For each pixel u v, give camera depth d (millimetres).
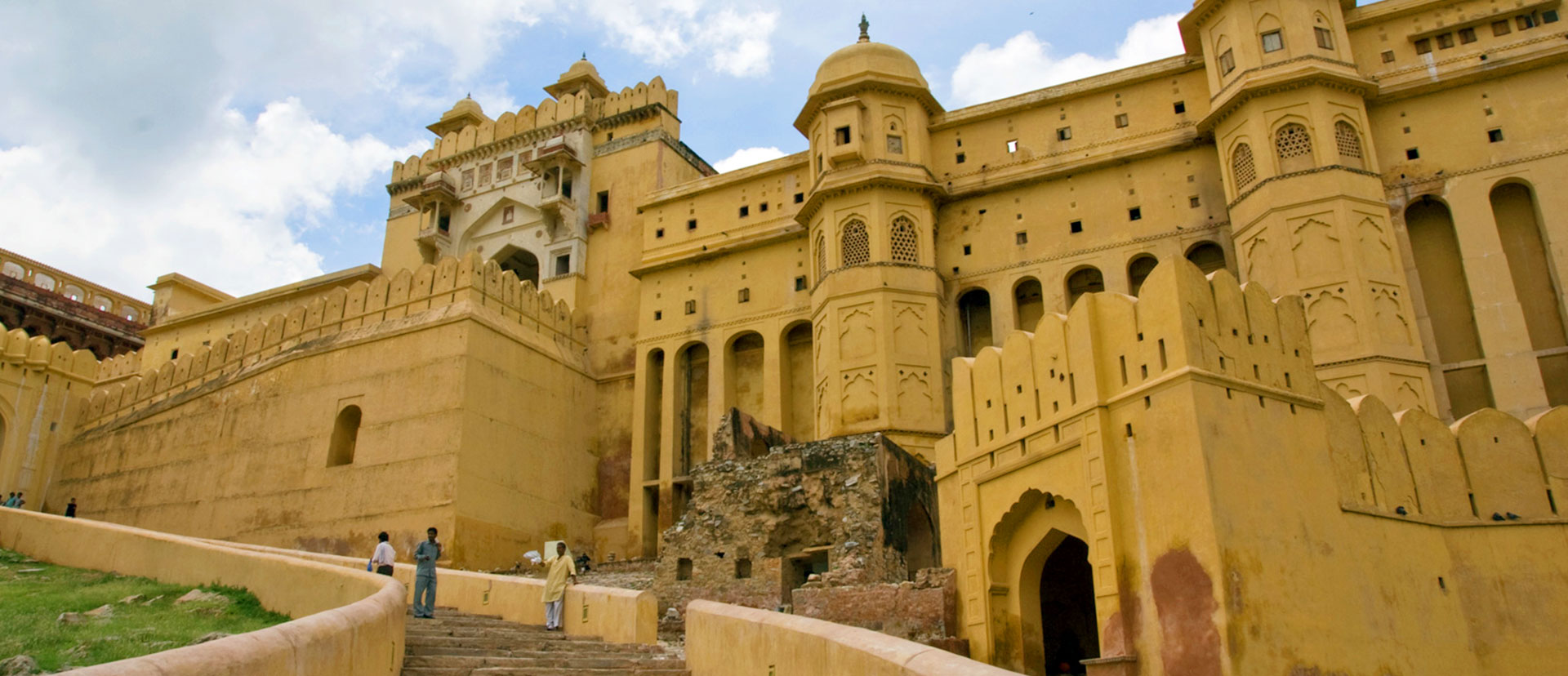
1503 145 23188
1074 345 13094
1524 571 13227
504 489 26828
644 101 35438
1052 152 27578
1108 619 11711
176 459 30656
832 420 25812
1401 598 12258
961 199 28281
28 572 16906
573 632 13438
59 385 34250
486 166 37375
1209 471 11039
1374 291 21969
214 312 41281
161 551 16531
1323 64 23766
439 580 16234
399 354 27562
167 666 5625
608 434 31359
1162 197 26047
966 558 14602
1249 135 24047
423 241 36625
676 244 32031
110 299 48188
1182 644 10852
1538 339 22219
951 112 28953
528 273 37469
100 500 31797
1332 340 21766
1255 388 11961
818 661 8133
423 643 11336
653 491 29922
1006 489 13992
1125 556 11766
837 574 16109
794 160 30781
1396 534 12648
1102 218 26531
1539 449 14008
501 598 14914
